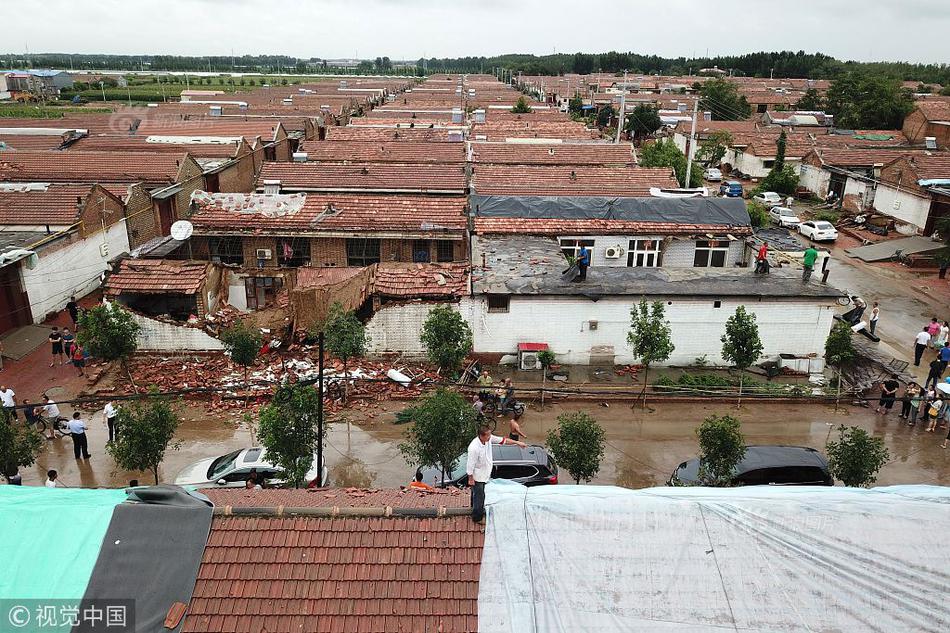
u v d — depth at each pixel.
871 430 23.34
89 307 32.62
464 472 18.73
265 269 30.73
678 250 34.06
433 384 25.27
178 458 21.14
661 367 27.58
